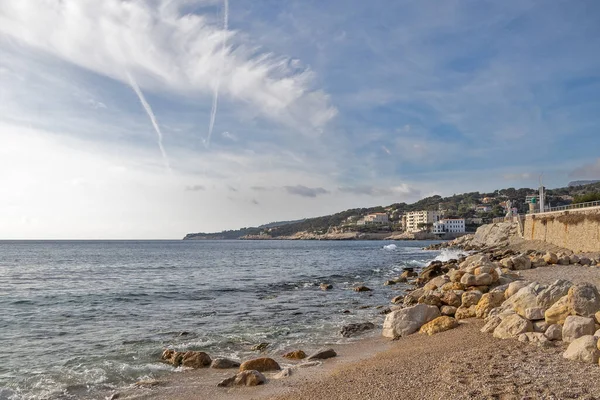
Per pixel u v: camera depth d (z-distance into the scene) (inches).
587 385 299.3
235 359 535.5
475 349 439.8
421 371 388.8
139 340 636.7
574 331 419.5
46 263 2669.8
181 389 419.8
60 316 844.6
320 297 1069.8
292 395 372.8
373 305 930.7
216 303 988.6
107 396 417.7
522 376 330.0
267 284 1373.0
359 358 504.1
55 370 499.2
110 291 1228.5
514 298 557.0
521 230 2696.9
